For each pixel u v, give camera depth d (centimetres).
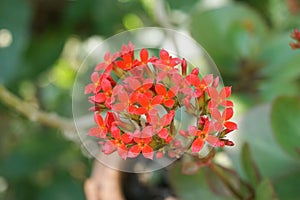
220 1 60
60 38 65
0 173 61
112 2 63
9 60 59
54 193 62
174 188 40
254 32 48
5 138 66
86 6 63
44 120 53
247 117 42
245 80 47
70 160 63
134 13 63
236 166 41
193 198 40
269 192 34
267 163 41
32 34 65
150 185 46
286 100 39
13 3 59
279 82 46
